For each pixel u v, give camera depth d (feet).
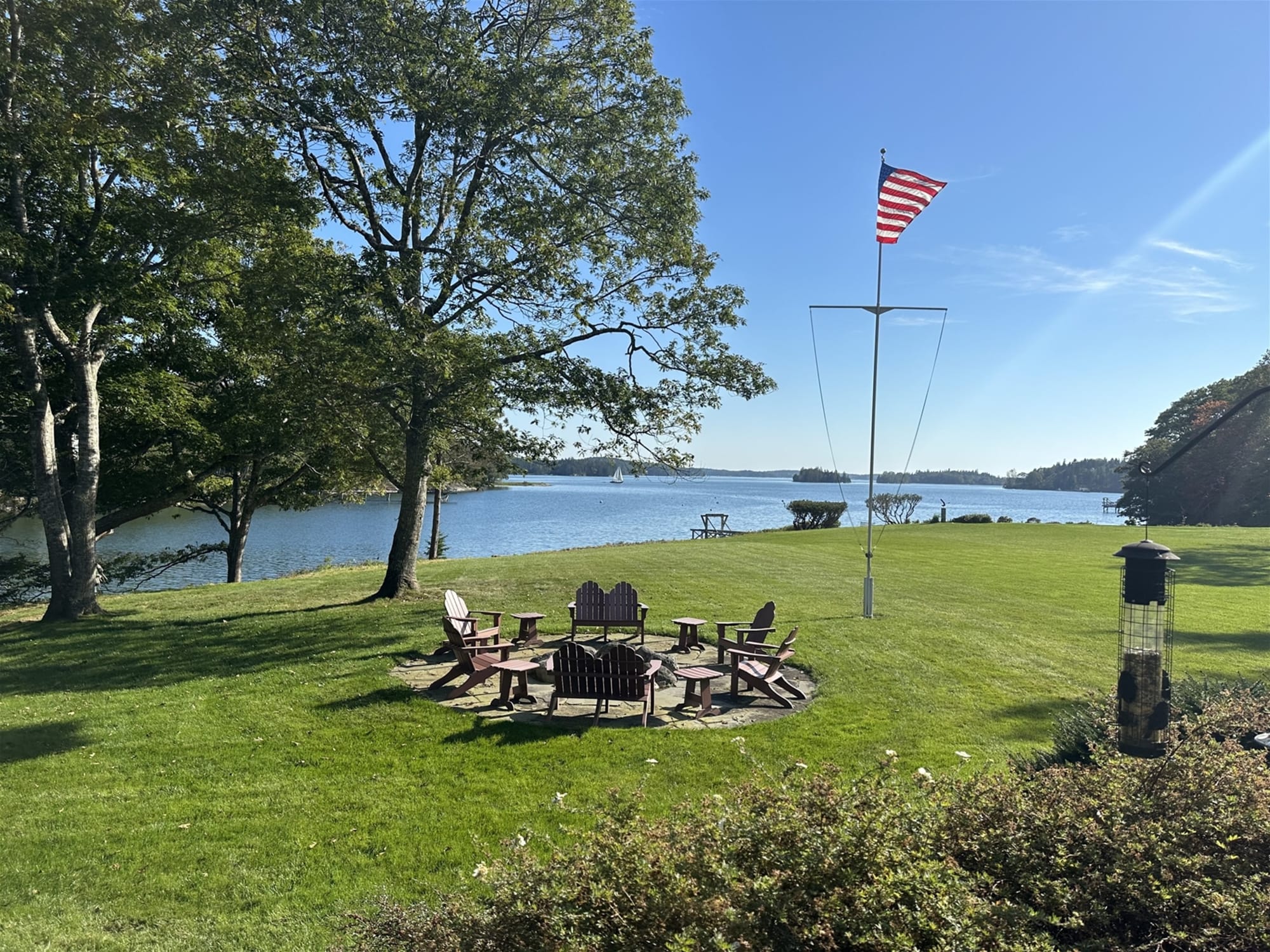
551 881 9.50
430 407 45.52
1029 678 30.12
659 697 28.60
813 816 10.56
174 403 61.41
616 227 50.26
